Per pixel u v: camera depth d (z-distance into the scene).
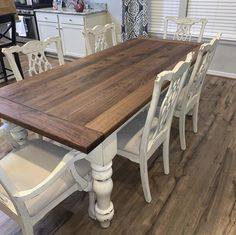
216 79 3.40
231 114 2.58
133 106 1.23
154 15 3.67
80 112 1.19
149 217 1.53
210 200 1.63
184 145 2.08
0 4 2.96
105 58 1.95
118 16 3.94
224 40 3.24
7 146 2.19
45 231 1.47
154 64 1.78
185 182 1.78
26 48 1.79
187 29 2.68
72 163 1.11
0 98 1.35
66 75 1.65
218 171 1.86
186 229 1.46
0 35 3.22
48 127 1.08
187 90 1.77
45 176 1.20
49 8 4.33
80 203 1.64
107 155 1.19
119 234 1.44
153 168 1.91
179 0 3.37
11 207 1.08
